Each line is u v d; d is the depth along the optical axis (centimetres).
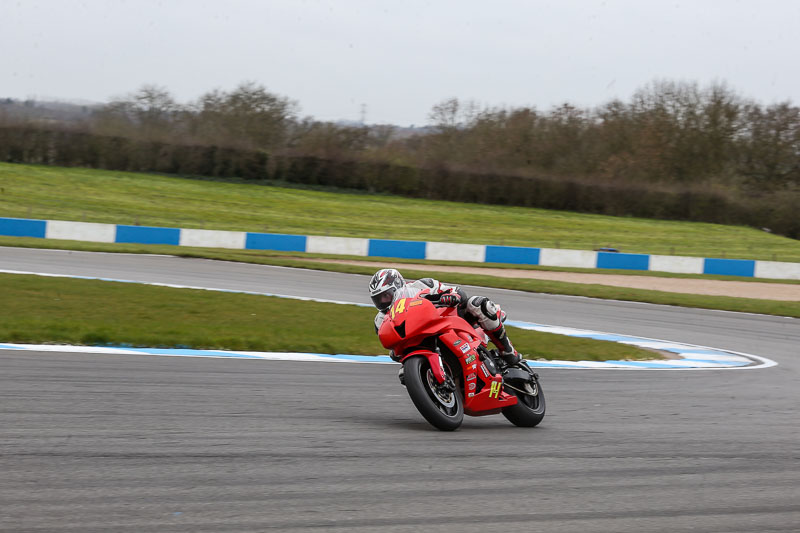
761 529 676
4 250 3659
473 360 1008
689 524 677
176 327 1894
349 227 6244
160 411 1016
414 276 3703
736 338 2578
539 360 1830
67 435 854
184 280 3050
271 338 1816
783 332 2792
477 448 914
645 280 4447
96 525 592
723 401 1409
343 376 1430
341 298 2862
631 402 1341
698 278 4759
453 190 8394
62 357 1398
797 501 768
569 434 1039
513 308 2936
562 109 9388
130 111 8275
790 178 9369
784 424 1207
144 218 5769
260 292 2864
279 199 7369
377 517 648
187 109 8481
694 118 9581
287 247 4803
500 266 4744
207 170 8056
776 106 9544
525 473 814
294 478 743
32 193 6272
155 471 739
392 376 1470
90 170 7631
